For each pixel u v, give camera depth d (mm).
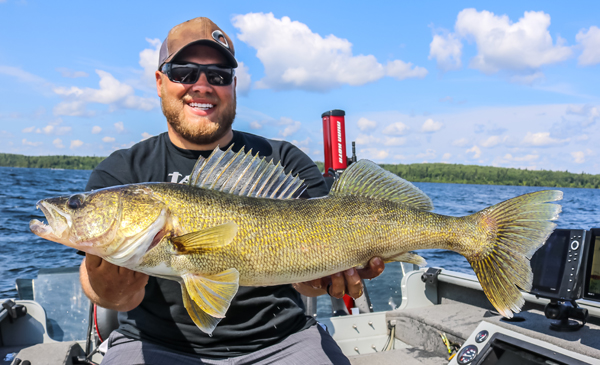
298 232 2100
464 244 2354
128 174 2684
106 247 1951
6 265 9203
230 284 1905
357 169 2346
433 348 3662
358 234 2199
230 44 2984
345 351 3947
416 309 4047
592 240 2592
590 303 2930
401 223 2295
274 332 2475
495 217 2338
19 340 3316
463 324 3547
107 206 1963
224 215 2041
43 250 10727
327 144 5855
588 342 2467
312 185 3066
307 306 3775
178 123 2744
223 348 2371
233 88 2891
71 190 29484
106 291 2064
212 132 2760
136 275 2084
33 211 18016
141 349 2334
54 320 3553
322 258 2125
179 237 1929
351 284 2246
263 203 2143
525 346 2525
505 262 2279
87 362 3023
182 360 2301
